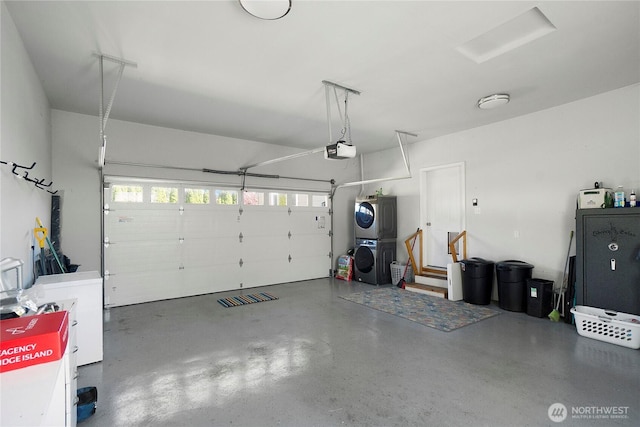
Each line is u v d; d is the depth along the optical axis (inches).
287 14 89.4
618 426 77.9
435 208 237.0
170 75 129.3
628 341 124.3
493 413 83.5
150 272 198.2
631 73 130.1
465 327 149.9
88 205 179.2
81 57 113.9
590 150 155.9
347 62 119.0
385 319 162.4
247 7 83.6
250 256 238.1
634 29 98.4
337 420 81.4
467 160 211.3
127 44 105.6
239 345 129.3
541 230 174.6
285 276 255.8
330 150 144.9
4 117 80.9
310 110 172.6
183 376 104.0
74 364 75.7
